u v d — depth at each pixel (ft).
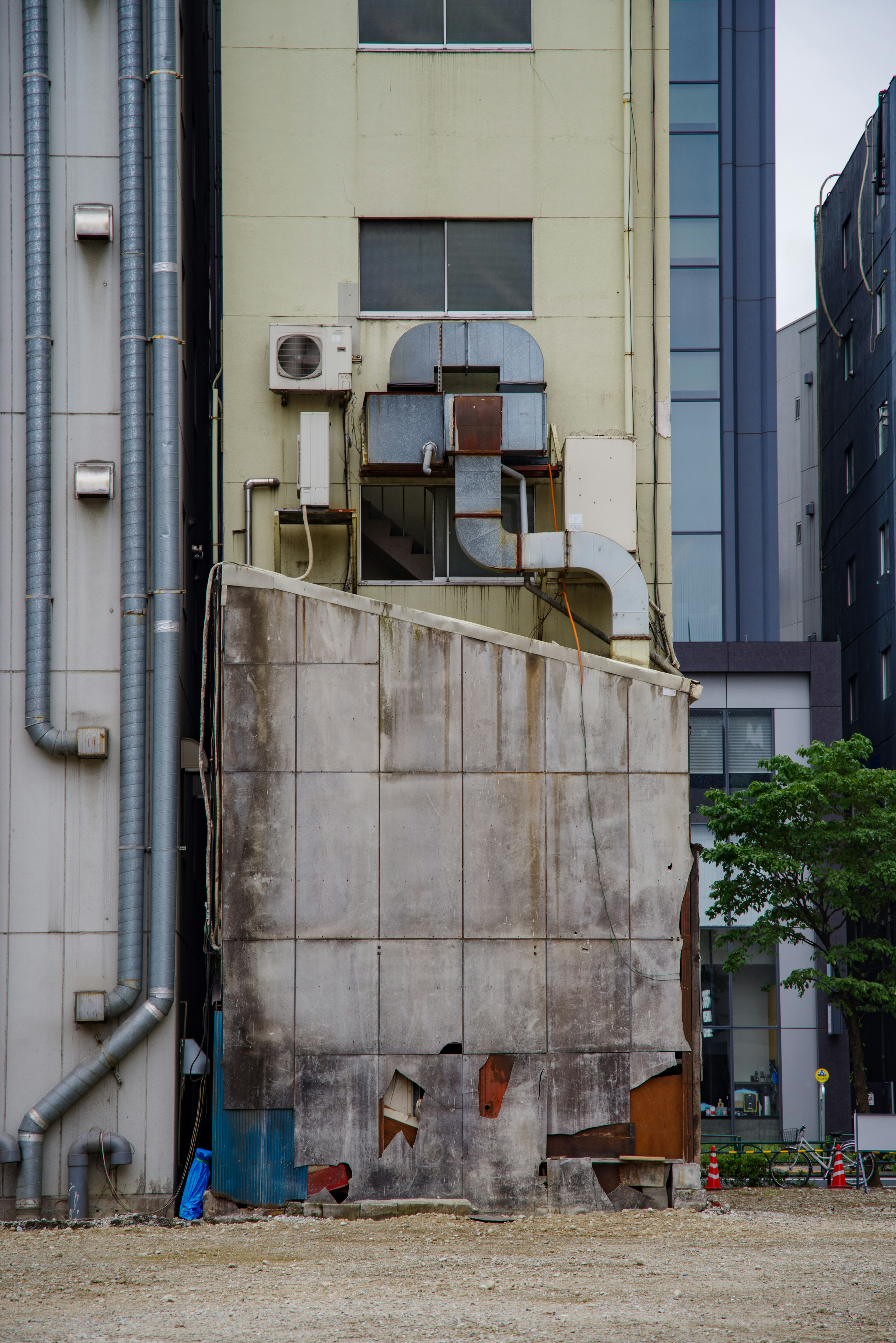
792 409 182.09
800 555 178.29
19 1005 66.44
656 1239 57.36
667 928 66.18
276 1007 65.00
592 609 74.84
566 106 77.77
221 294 105.09
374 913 65.62
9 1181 64.90
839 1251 54.13
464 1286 46.50
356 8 77.71
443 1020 65.10
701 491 144.05
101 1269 51.01
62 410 69.67
